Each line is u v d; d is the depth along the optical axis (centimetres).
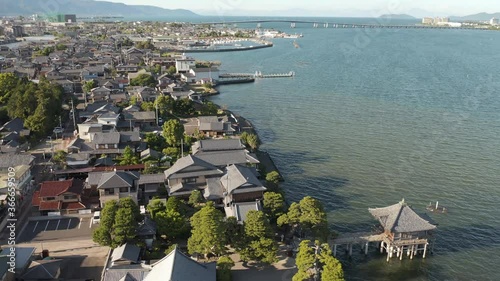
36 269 3831
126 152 6638
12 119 8150
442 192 6197
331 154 7700
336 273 3766
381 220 4703
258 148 7844
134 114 8731
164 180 5719
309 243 4416
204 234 4119
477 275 4431
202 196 5453
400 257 4666
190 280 3444
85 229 4881
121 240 4156
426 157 7506
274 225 4956
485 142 8275
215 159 6106
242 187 5275
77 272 4059
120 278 3697
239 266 4262
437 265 4588
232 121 9250
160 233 4528
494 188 6325
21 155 6225
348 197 6038
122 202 4522
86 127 7744
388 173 6844
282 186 6381
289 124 9575
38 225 4950
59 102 8888
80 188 5347
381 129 9094
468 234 5147
